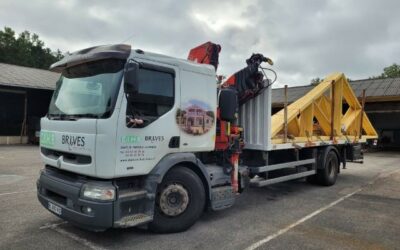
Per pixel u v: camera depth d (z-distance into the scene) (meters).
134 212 4.87
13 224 5.74
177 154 5.26
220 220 6.16
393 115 27.36
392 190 9.12
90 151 4.53
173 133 5.21
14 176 10.27
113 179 4.67
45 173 5.39
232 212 6.73
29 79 22.50
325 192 8.80
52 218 6.07
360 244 5.10
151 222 5.18
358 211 6.91
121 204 4.62
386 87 23.91
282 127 8.04
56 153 5.24
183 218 5.41
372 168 14.09
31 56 65.19
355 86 25.58
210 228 5.69
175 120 5.24
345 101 11.46
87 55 4.82
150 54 4.98
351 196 8.33
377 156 20.12
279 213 6.70
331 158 9.75
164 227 5.27
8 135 21.84
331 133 9.81
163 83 5.11
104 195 4.46
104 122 4.47
